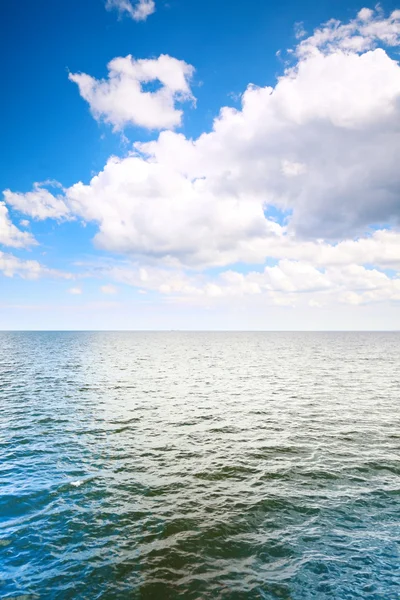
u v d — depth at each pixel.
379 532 10.60
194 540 10.13
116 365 55.03
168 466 15.51
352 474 14.78
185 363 60.06
